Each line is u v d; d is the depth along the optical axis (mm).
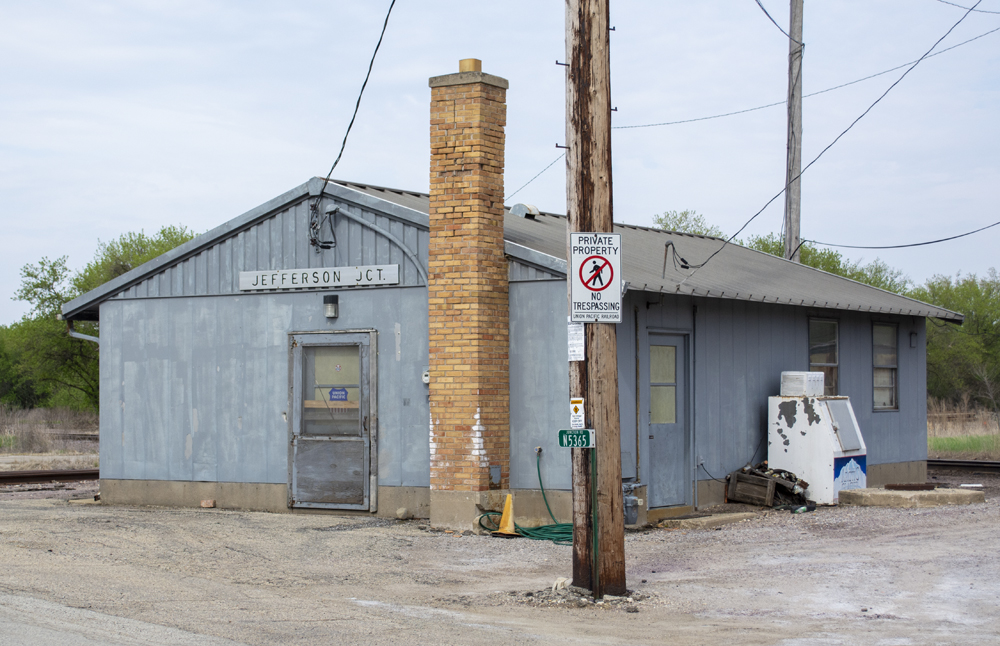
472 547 11859
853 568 10453
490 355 13219
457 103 13305
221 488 15469
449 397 13203
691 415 14977
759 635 7688
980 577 9922
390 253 14320
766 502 15234
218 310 15625
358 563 10852
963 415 38094
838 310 18375
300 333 14969
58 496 17797
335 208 14617
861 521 13820
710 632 7793
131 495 16125
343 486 14516
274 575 10109
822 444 15539
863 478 16266
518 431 13430
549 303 13312
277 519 14141
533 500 13273
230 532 12797
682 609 8656
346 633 7523
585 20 9031
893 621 8195
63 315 16844
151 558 10891
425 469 14016
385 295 14367
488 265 13266
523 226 16234
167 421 15930
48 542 11695
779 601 8984
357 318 14555
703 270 16422
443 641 7316
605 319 8961
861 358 18969
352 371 14641
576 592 8992
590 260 8953
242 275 15398
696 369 15102
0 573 9625
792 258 23297
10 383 58281
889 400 19875
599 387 8977
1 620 7621
